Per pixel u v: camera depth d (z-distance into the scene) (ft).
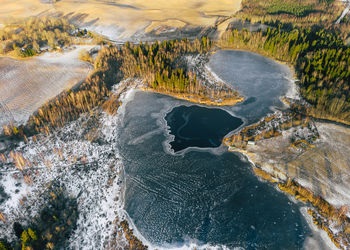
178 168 215.72
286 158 214.90
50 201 189.98
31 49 411.95
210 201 189.47
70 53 422.41
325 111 260.42
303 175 199.82
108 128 260.83
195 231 172.55
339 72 298.76
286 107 280.72
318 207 179.63
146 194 196.75
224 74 347.15
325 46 369.09
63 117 263.29
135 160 225.15
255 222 175.22
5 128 245.04
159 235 171.63
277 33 419.95
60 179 207.21
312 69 323.78
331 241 161.68
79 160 224.74
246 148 229.25
